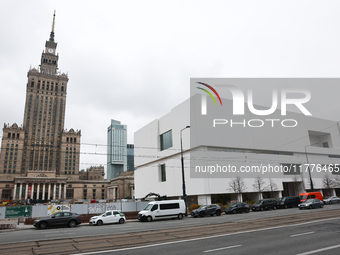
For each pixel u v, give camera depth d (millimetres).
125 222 26734
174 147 50688
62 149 163250
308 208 31094
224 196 46719
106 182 165375
